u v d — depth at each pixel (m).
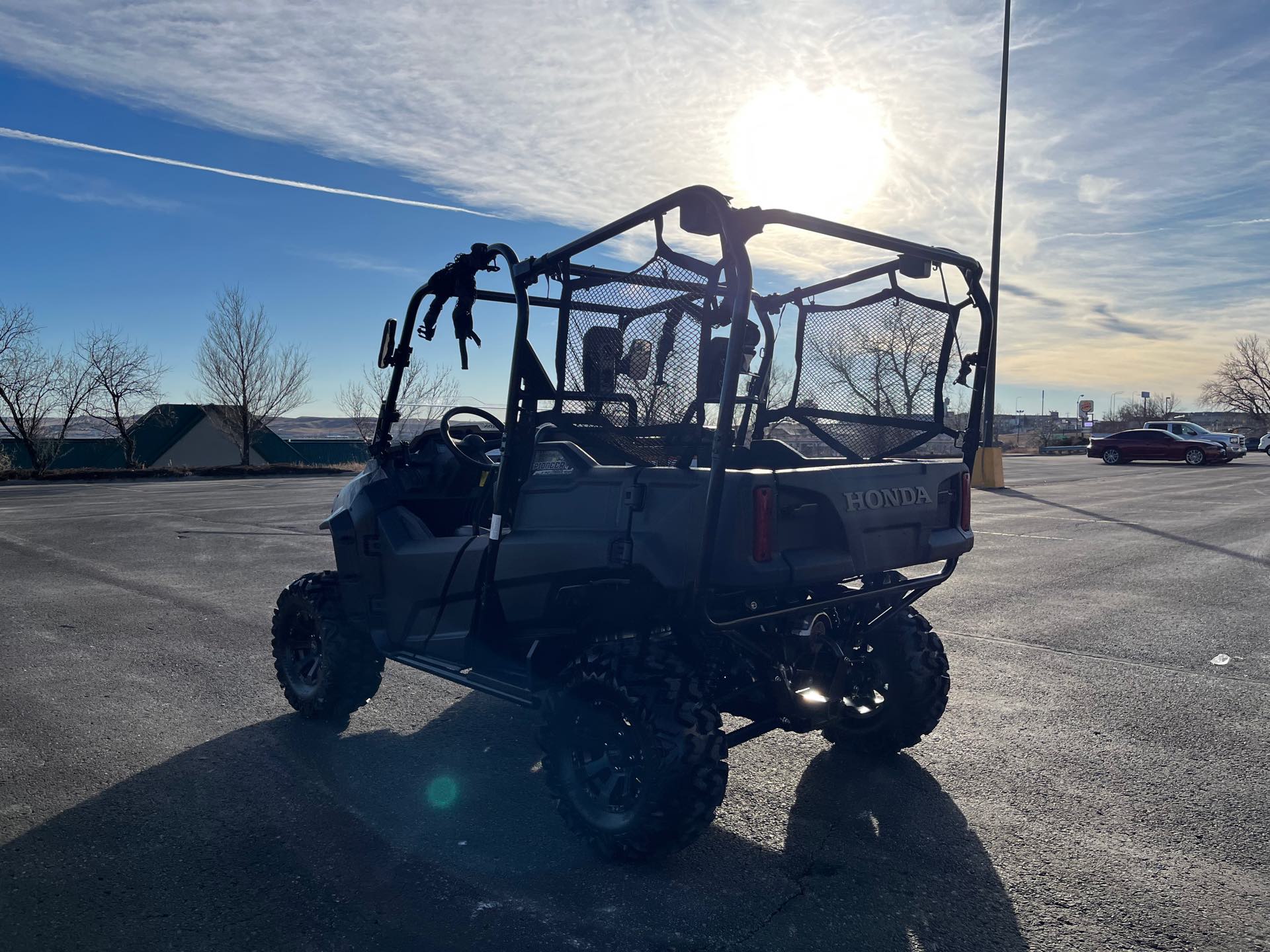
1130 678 5.41
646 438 3.36
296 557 10.55
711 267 3.10
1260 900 2.94
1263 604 7.51
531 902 2.96
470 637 3.88
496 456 4.53
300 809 3.70
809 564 3.18
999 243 20.34
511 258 3.56
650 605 3.50
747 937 2.75
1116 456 34.50
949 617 7.08
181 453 42.66
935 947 2.69
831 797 3.79
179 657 6.06
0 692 5.30
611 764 3.34
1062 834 3.42
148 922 2.84
